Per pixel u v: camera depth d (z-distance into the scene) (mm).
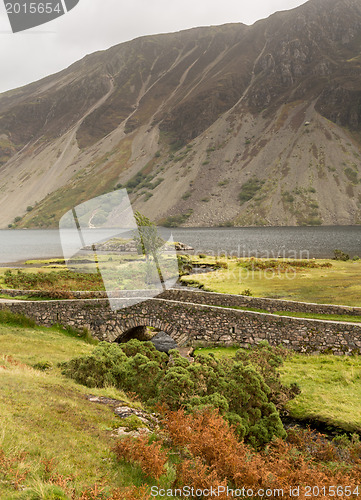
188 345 25984
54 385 11398
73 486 5387
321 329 23641
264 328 24797
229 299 28656
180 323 26156
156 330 31562
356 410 15352
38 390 10203
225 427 8297
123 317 26078
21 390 9859
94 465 6523
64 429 7746
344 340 23016
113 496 5172
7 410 7973
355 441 12883
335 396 16734
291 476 7332
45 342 22062
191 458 7414
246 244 118438
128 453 6965
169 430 8375
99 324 25938
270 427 11859
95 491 5012
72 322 25938
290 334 24125
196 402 10820
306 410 15508
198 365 12789
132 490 5453
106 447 7301
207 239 143000
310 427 14625
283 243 120688
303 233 172875
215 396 11258
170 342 27391
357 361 21359
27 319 25641
